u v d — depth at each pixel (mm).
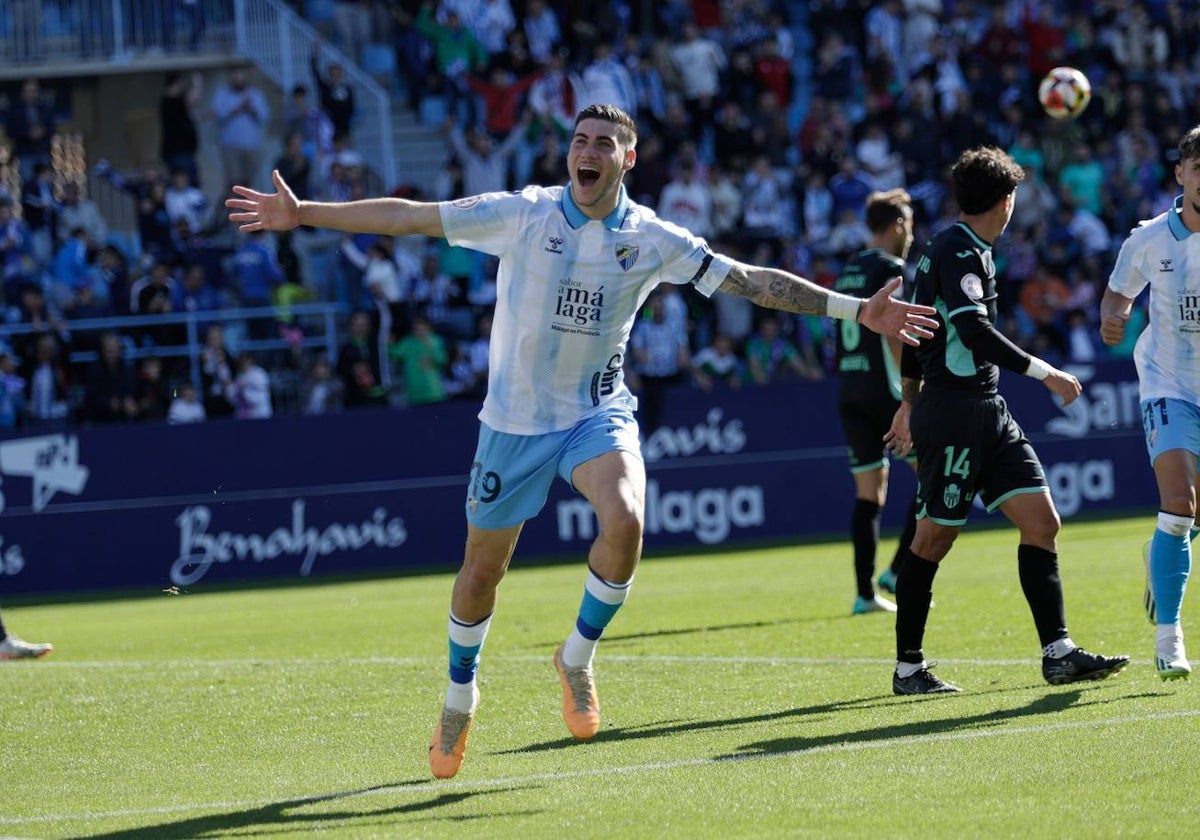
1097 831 5574
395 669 11039
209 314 25531
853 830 5715
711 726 8062
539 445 7145
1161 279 8656
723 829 5812
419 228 7094
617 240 7066
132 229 31109
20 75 31031
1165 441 8594
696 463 24469
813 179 28234
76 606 20516
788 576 17406
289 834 6082
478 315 27000
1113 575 14672
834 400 24844
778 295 7301
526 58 30094
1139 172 30031
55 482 23125
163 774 7645
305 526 23578
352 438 23734
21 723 9414
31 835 6266
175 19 31156
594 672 10250
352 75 30641
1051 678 8555
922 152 29156
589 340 7129
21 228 26875
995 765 6676
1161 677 8289
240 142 29203
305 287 28078
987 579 15289
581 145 6973
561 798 6484
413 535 23828
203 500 23328
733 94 30094
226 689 10430
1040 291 27109
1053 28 31672
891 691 8875
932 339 8773
